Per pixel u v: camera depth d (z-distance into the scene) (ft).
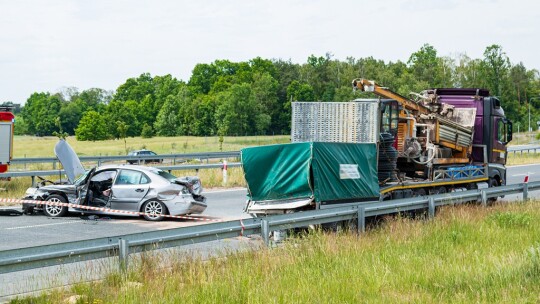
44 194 61.98
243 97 387.55
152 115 501.56
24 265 29.68
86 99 633.61
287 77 456.86
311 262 37.78
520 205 66.74
